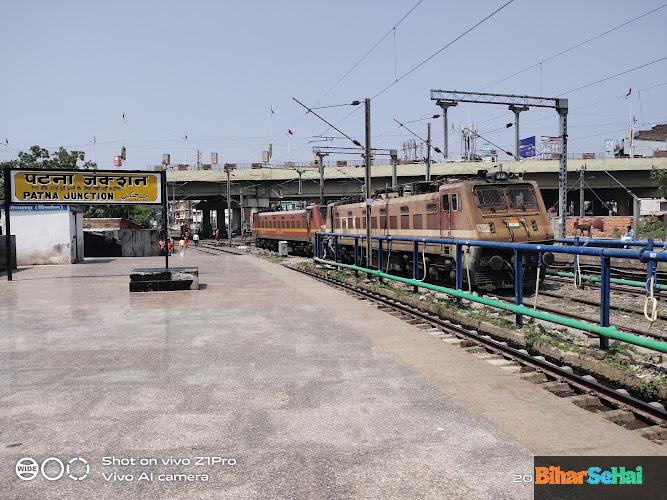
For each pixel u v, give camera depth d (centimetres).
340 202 2988
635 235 2906
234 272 2345
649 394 638
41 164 5728
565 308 1296
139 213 7556
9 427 551
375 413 580
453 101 3006
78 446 504
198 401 624
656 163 6469
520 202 1612
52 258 2950
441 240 1309
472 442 502
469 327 1091
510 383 686
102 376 729
